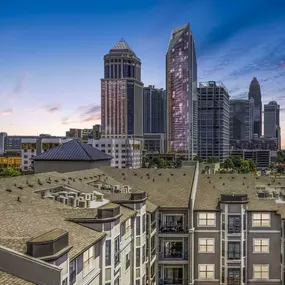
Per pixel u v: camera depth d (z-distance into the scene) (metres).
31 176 44.03
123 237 36.22
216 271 49.56
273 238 49.44
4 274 20.00
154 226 48.03
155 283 48.41
